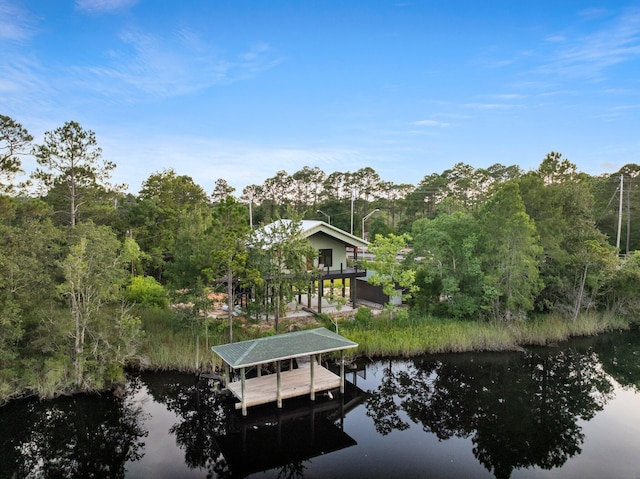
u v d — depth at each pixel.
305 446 14.47
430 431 15.56
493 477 12.45
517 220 24.23
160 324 23.19
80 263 17.06
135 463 13.39
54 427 15.65
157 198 40.41
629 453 13.93
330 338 17.72
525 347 25.12
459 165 79.62
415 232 29.14
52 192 27.89
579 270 28.30
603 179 58.59
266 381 18.25
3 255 15.97
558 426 15.98
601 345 25.83
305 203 89.06
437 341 23.61
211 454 13.98
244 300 29.03
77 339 17.33
